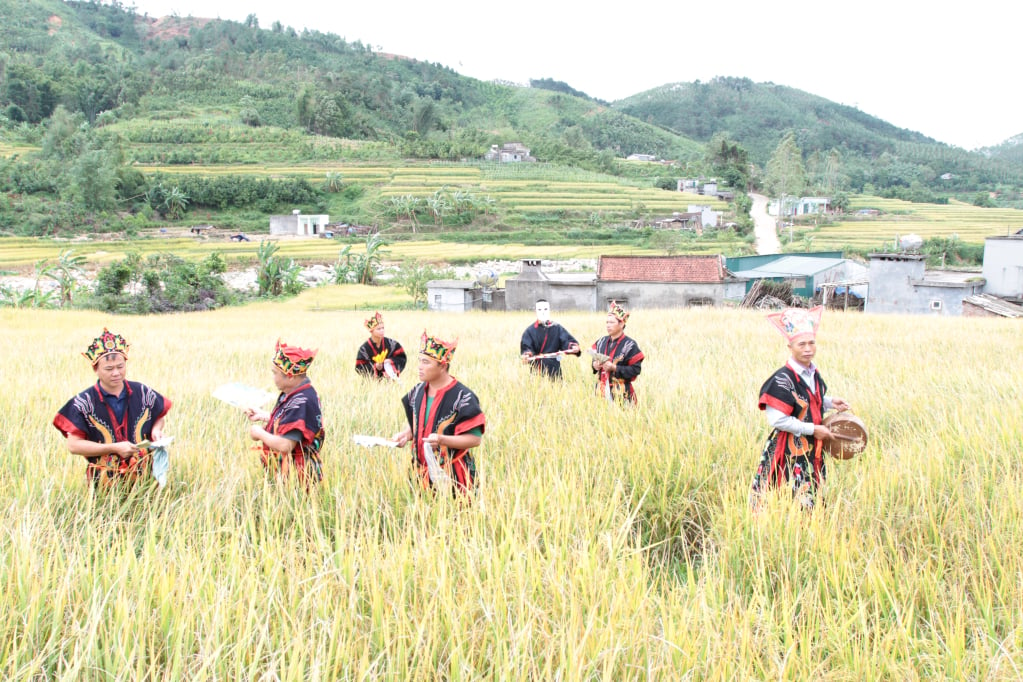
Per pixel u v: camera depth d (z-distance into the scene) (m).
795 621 4.19
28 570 4.13
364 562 4.44
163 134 157.88
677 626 3.90
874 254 45.81
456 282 54.31
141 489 5.78
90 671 3.56
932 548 4.96
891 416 8.19
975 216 138.25
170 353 16.30
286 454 5.97
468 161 166.50
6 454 6.42
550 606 4.07
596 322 23.23
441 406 5.73
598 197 139.88
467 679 3.49
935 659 3.80
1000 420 7.34
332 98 186.38
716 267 50.00
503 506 5.23
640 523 5.85
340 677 3.54
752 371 11.66
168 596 3.93
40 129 151.88
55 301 52.88
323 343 18.84
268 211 127.62
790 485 5.58
